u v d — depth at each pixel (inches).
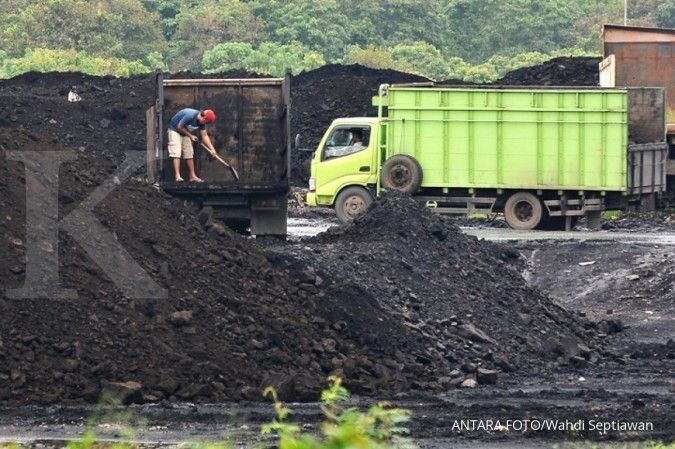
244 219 2997.0
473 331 2139.5
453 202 3654.0
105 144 4594.0
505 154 3607.3
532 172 3604.8
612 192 3604.8
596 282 2930.6
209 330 1855.3
